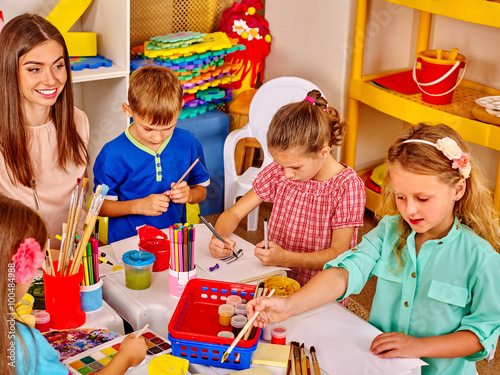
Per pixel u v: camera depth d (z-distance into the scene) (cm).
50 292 121
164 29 298
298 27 309
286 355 115
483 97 254
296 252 158
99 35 268
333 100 303
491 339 113
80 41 259
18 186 163
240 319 119
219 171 305
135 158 185
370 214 318
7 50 151
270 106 281
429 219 113
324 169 159
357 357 116
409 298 124
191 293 130
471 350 114
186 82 284
